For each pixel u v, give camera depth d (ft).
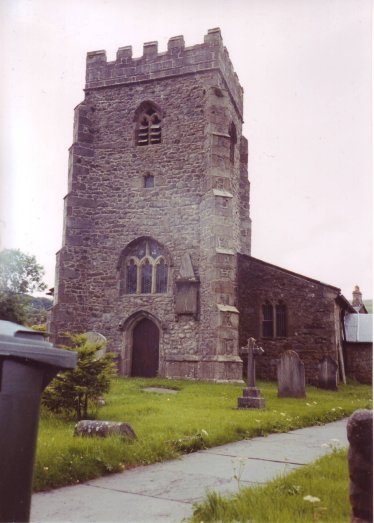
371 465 11.67
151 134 79.05
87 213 77.87
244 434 27.43
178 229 74.23
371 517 11.53
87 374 30.68
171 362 69.62
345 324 91.04
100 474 18.65
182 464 20.59
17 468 9.96
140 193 77.15
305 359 74.54
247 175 88.53
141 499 15.79
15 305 69.67
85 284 75.92
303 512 13.29
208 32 78.33
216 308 66.59
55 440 21.07
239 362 65.77
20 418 10.09
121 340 73.41
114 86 81.30
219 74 77.41
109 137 80.12
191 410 34.76
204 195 72.79
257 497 14.38
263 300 78.13
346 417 39.29
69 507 14.99
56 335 72.49
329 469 17.84
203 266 70.90
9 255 69.26
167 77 79.10
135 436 23.39
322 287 75.56
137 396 44.62
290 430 30.63
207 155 73.92
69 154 80.28
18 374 10.18
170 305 72.13
